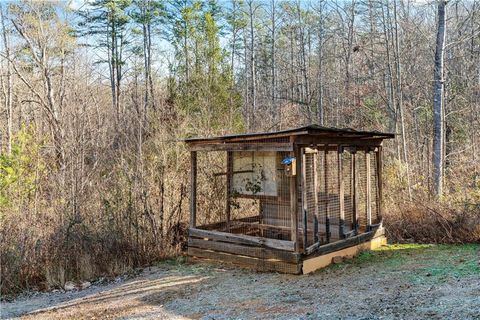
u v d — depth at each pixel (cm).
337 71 2844
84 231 862
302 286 648
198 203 1055
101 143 1063
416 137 1741
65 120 1146
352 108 2198
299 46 3062
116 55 2845
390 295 561
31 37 1812
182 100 1720
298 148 725
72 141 961
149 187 971
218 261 828
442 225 927
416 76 1864
